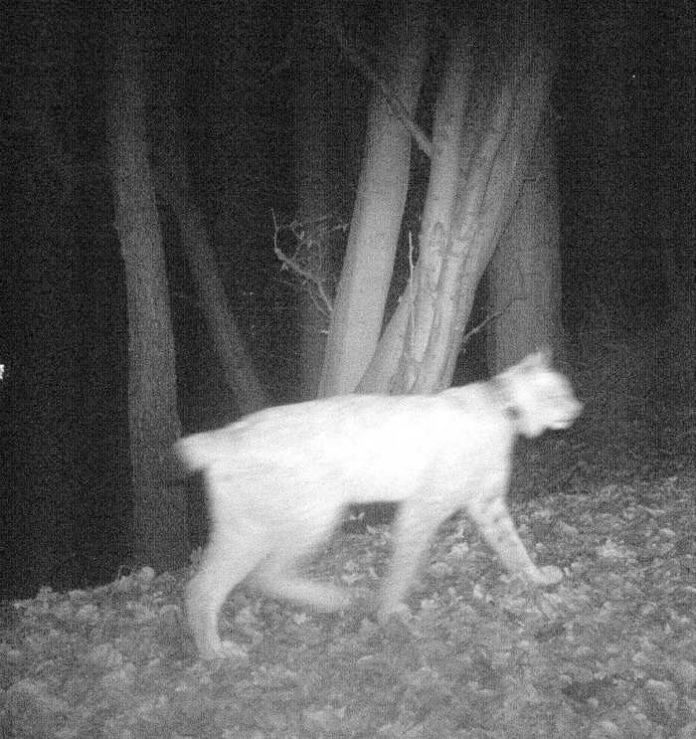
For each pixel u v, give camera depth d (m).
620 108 24.39
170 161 18.98
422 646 7.24
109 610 8.56
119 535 25.56
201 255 19.38
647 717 6.77
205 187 23.08
